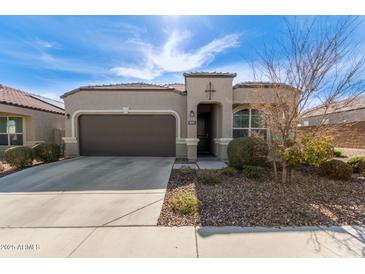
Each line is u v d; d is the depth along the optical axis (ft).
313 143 17.88
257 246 10.31
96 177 23.31
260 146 22.90
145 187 19.75
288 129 18.89
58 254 9.90
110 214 14.07
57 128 53.06
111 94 37.42
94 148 38.52
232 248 10.17
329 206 15.02
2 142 45.27
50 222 13.00
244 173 22.50
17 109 41.50
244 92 35.47
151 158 36.06
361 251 9.91
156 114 37.93
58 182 21.53
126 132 38.27
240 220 12.96
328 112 19.43
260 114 26.17
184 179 22.07
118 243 10.66
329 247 10.19
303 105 18.31
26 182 21.66
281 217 13.28
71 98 37.58
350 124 30.53
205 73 34.30
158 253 9.87
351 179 21.52
